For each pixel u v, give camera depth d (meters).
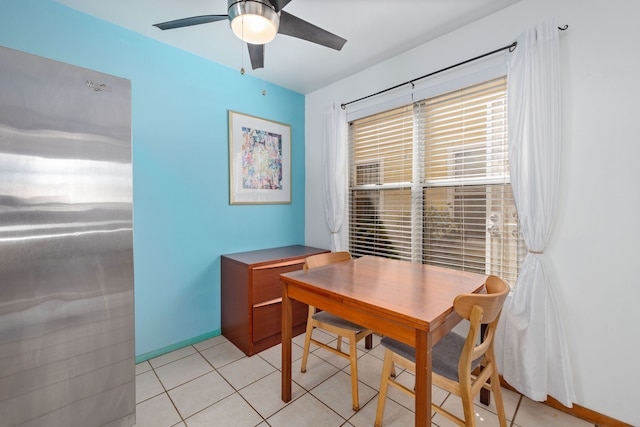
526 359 1.65
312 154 3.26
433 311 1.16
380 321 1.25
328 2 1.78
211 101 2.53
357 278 1.66
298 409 1.66
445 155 2.21
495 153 1.94
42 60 1.20
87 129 1.32
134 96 2.10
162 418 1.58
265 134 2.94
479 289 1.49
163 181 2.26
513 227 1.88
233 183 2.69
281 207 3.12
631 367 1.46
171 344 2.34
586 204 1.56
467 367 1.15
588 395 1.57
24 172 1.17
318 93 3.18
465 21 1.98
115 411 1.43
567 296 1.62
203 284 2.52
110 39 1.99
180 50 2.33
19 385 1.19
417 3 1.80
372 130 2.73
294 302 2.59
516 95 1.73
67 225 1.27
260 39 1.58
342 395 1.79
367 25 2.02
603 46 1.50
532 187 1.66
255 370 2.06
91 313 1.35
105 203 1.37
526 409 1.66
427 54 2.24
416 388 1.12
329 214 2.96
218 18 1.52
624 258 1.47
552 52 1.60
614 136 1.48
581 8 1.56
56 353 1.26
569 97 1.60
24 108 1.16
